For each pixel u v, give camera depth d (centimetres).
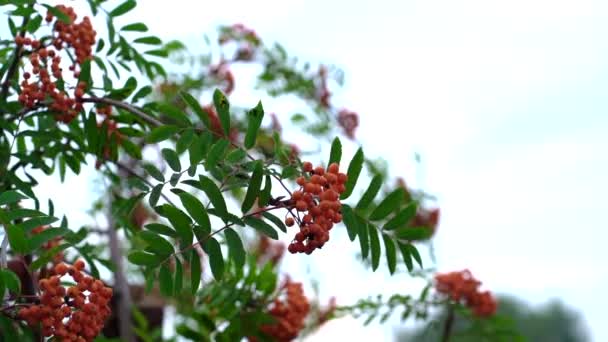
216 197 156
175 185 160
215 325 212
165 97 253
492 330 261
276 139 164
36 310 149
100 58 194
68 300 151
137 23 196
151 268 157
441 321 258
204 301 217
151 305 249
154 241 157
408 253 164
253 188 156
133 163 218
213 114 212
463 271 260
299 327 216
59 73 179
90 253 189
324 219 154
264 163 159
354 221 159
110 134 192
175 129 163
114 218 200
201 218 156
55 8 180
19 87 181
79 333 151
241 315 210
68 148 191
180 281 158
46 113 180
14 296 153
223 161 160
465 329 261
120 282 229
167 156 161
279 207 156
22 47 184
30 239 157
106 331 228
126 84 183
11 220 157
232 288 210
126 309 227
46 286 149
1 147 187
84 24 185
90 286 152
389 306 251
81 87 179
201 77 268
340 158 158
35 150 190
